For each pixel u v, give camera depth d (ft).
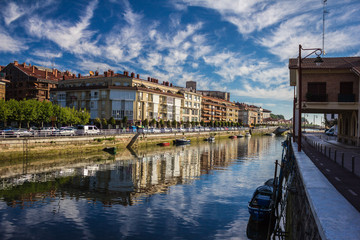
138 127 214.48
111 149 161.27
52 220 56.59
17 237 48.62
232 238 49.83
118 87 235.40
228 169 121.39
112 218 58.39
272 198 59.31
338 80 89.76
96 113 243.40
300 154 67.41
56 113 195.83
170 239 48.98
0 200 68.54
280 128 509.35
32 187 81.41
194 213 62.34
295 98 110.11
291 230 49.57
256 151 199.72
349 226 19.97
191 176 104.37
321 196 28.27
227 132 348.79
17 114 175.01
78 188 82.02
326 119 241.76
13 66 292.61
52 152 133.80
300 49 71.56
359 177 40.22
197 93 350.64
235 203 70.18
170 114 288.51
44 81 277.23
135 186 86.58
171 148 198.70
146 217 59.31
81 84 262.67
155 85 279.90
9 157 116.06
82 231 51.57
